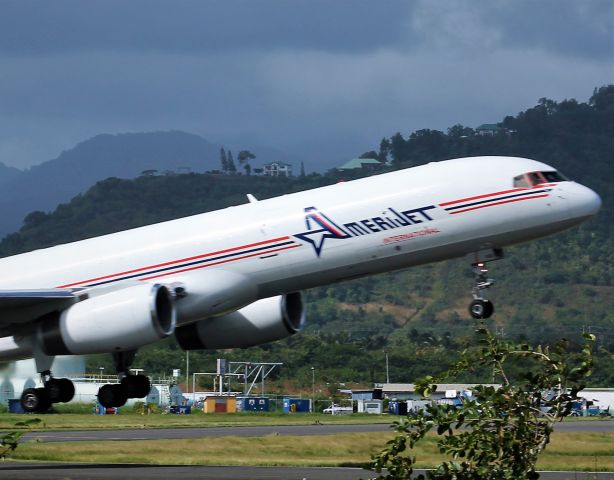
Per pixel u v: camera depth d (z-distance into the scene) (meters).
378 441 80.19
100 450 73.38
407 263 65.62
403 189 65.06
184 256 67.75
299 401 195.25
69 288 69.62
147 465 64.81
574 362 32.00
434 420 32.09
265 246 66.12
